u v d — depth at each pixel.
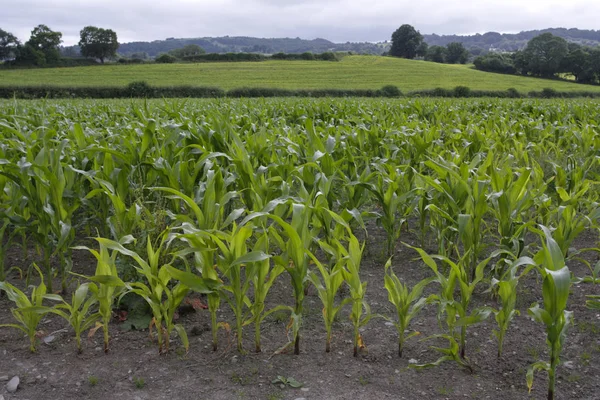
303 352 3.44
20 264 5.02
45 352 3.45
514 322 3.87
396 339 3.62
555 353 2.78
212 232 3.37
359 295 3.26
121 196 4.87
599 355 3.39
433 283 4.57
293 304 4.18
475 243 4.39
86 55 93.56
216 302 3.37
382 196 4.89
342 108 14.49
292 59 92.69
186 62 84.06
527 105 16.91
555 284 2.58
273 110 14.53
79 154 5.31
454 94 42.53
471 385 3.06
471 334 3.69
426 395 2.97
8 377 3.16
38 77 58.34
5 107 11.85
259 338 3.43
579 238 5.77
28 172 4.18
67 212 4.48
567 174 5.64
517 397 2.94
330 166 5.04
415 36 130.75
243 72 67.62
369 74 67.69
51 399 2.95
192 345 3.54
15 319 3.94
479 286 4.50
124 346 3.52
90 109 14.20
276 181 4.90
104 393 3.00
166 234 3.53
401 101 20.95
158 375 3.18
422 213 5.32
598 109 15.29
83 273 4.80
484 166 4.73
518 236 4.14
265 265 3.29
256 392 3.00
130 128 7.32
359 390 3.02
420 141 6.41
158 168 4.79
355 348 3.37
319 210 4.06
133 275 3.91
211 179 3.88
